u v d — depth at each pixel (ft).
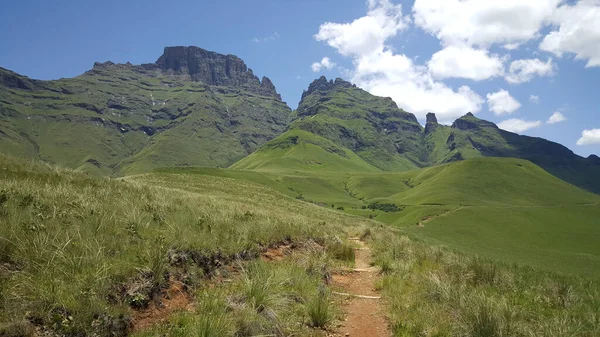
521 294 35.50
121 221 29.32
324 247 48.98
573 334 23.76
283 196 184.34
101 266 20.02
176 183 148.36
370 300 31.48
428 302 29.66
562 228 356.59
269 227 43.83
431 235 279.28
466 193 646.74
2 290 16.31
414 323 25.17
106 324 17.48
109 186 53.57
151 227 30.68
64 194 35.24
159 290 21.94
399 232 146.72
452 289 31.12
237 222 42.22
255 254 35.01
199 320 19.12
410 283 35.99
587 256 171.22
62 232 23.17
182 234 28.68
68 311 16.87
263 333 20.63
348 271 42.04
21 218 24.56
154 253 23.03
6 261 19.22
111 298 19.20
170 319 20.26
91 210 30.19
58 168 60.23
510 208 434.71
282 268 32.14
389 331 24.84
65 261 19.67
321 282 33.24
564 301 34.17
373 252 53.98
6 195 29.73
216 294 23.56
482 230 345.31
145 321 19.45
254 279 25.80
